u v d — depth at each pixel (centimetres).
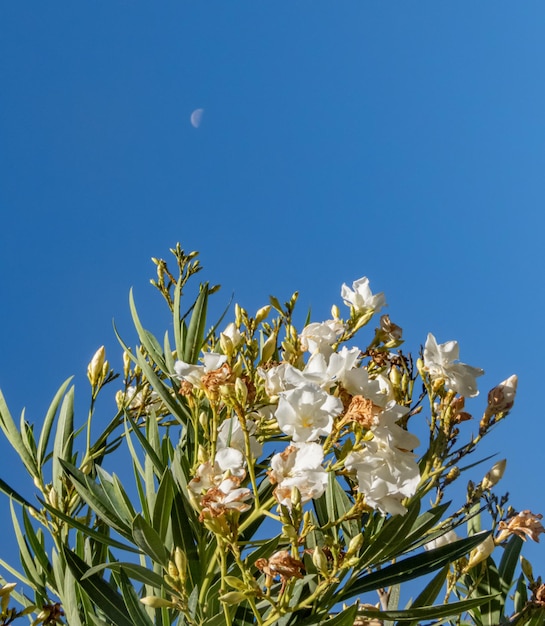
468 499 109
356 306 117
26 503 113
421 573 105
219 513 91
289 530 91
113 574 116
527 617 111
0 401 118
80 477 104
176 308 121
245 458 100
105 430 119
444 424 107
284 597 92
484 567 113
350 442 98
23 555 114
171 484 101
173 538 101
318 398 93
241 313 113
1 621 105
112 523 103
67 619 107
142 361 114
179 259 124
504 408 108
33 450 116
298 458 92
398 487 94
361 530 105
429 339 108
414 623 109
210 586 98
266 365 108
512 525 110
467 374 107
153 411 113
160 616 107
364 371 96
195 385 100
